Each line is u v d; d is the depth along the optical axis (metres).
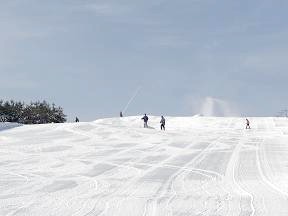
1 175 21.36
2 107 100.12
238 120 65.56
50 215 12.13
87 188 17.02
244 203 13.32
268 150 30.27
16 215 12.19
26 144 36.25
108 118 69.56
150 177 19.69
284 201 13.54
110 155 28.72
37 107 103.31
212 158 26.38
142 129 46.56
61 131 44.38
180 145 33.81
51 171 22.50
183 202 13.71
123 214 12.11
